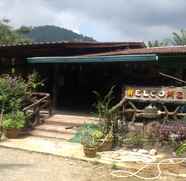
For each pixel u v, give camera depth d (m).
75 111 16.08
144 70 15.57
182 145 10.33
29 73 17.47
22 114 13.28
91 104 17.55
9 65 17.95
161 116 11.83
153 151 10.66
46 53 16.78
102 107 11.77
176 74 14.05
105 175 8.98
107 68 17.03
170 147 10.78
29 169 9.30
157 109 11.88
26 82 16.41
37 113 14.06
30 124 13.84
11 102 13.60
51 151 11.02
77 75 17.95
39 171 9.16
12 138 12.76
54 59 14.46
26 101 14.25
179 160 9.94
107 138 10.95
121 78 16.55
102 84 17.22
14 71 17.47
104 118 11.51
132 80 15.93
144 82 15.33
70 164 9.89
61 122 13.89
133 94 12.24
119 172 9.22
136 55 12.92
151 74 15.24
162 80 14.69
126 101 12.31
